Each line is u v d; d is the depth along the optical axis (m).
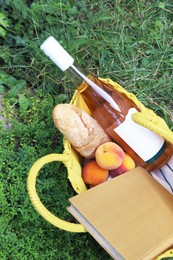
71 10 1.17
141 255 0.78
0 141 0.99
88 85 0.94
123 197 0.87
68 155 0.91
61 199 1.00
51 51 0.85
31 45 1.10
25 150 0.99
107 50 1.19
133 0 1.24
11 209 0.95
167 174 0.96
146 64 1.20
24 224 0.97
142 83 1.19
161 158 0.95
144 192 0.89
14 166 0.98
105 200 0.86
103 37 1.18
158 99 1.19
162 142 0.94
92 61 1.17
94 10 1.22
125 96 0.98
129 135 0.94
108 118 0.94
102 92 0.93
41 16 1.14
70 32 1.15
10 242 0.93
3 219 0.94
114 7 1.22
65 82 1.12
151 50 1.21
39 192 0.98
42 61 1.11
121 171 0.95
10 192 0.96
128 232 0.82
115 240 0.81
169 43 1.22
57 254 0.97
